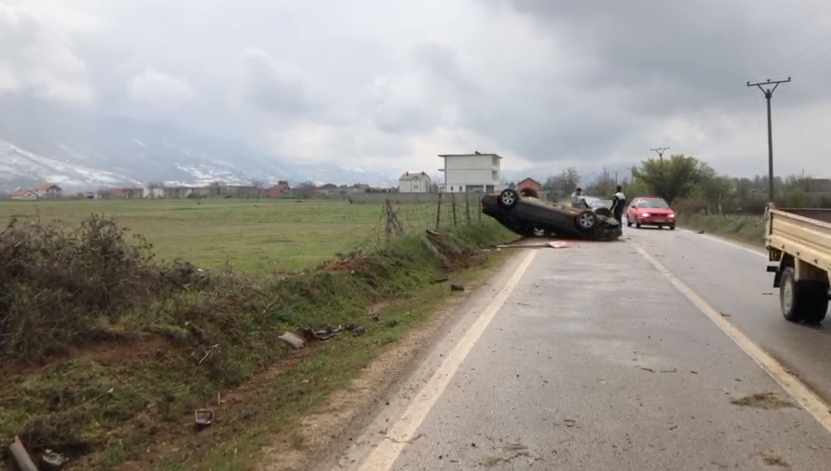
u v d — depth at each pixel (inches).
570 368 314.7
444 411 255.1
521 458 211.3
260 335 363.3
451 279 637.9
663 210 1574.8
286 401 281.0
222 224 1414.9
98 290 321.4
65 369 264.1
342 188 5364.2
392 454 214.8
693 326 409.1
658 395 273.7
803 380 294.0
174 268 406.3
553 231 1134.4
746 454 213.3
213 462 212.7
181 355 306.3
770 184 1745.8
